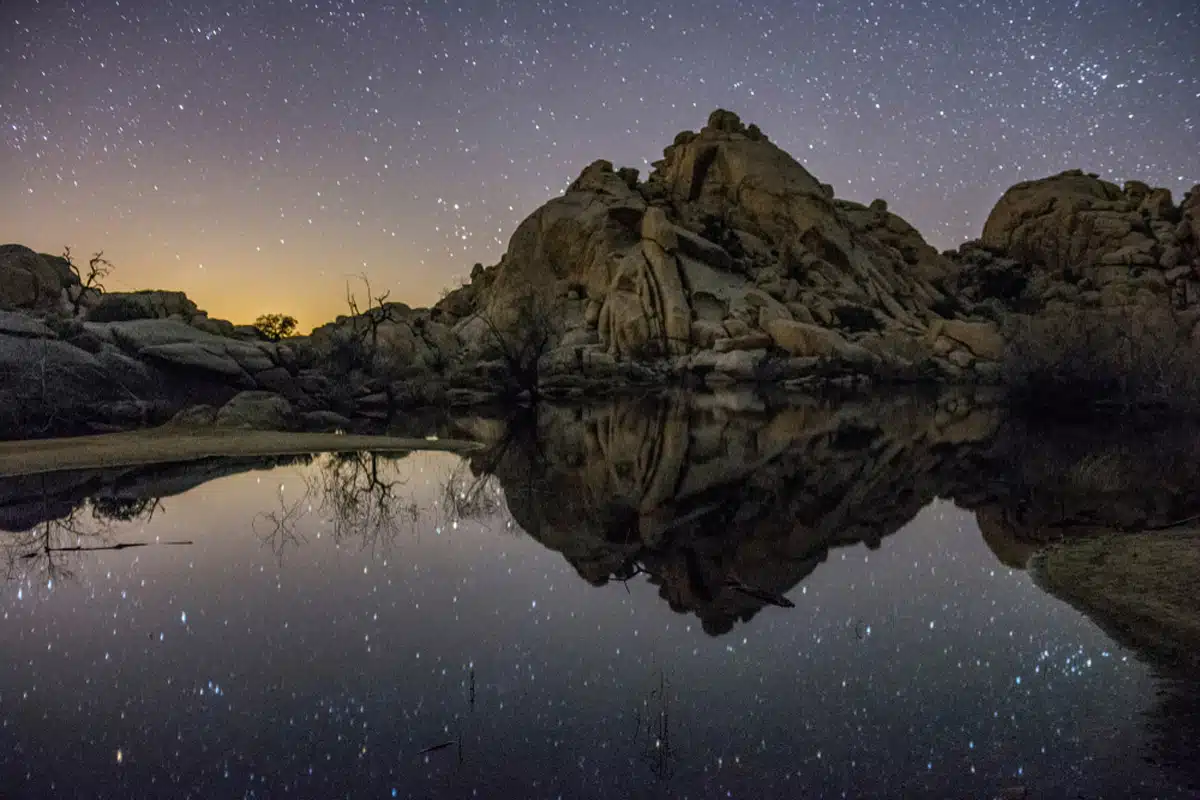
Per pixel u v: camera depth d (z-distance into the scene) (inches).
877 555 332.2
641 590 287.4
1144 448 698.2
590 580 302.0
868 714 178.9
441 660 218.7
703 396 1572.3
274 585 298.0
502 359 1921.8
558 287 2406.5
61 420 941.2
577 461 671.8
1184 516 388.2
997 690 189.2
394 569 320.8
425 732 175.2
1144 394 1167.6
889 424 970.7
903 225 2933.1
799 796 145.0
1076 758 155.9
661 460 672.4
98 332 1211.9
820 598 272.1
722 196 2674.7
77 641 237.6
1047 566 295.6
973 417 1059.3
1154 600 244.7
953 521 398.0
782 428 935.7
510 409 1370.6
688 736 170.7
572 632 241.9
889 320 2272.4
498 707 187.6
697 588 288.8
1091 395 1211.2
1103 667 199.8
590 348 2063.2
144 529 400.5
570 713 183.8
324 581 303.6
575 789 149.7
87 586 298.2
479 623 251.4
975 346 2103.8
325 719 182.9
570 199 2549.2
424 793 149.5
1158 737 162.9
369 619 256.2
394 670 211.6
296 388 1323.8
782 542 363.6
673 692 194.1
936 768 154.0
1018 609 250.1
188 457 684.7
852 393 1646.2
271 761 163.6
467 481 564.1
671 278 2172.7
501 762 161.3
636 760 160.7
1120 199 2738.7
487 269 2856.8
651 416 1138.0
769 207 2551.7
